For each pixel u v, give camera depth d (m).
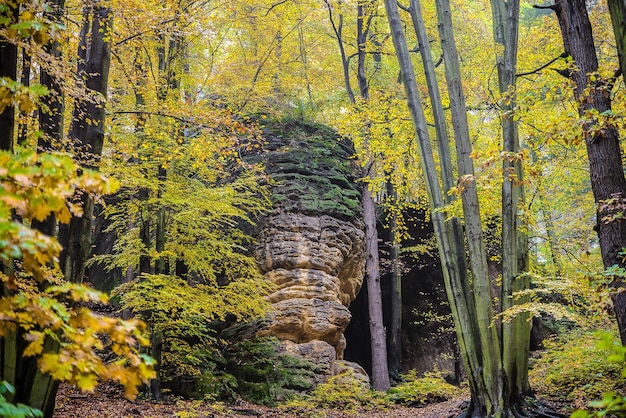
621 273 5.73
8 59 4.93
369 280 18.48
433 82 11.15
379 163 19.95
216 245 13.27
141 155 11.55
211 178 13.61
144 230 12.43
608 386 9.86
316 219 17.17
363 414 13.84
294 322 15.75
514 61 10.49
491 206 13.42
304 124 19.83
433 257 23.09
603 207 6.33
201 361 13.70
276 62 20.03
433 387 16.27
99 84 7.56
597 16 13.77
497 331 9.80
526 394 9.80
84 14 7.58
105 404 10.27
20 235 2.10
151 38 12.03
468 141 10.51
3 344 5.08
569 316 8.95
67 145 6.97
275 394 14.20
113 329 2.41
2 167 2.26
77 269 6.74
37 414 2.24
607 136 7.21
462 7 20.23
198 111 8.93
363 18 19.45
